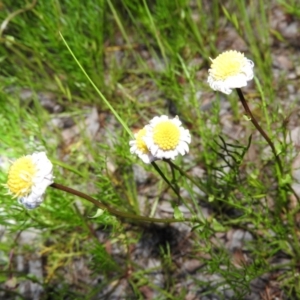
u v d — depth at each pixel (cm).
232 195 40
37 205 33
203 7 50
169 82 44
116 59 49
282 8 48
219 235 41
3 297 42
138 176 44
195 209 42
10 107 46
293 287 39
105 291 41
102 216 37
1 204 39
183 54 48
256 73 46
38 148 44
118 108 47
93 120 47
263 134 35
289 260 40
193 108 45
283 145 38
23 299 41
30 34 47
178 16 46
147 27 46
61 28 45
